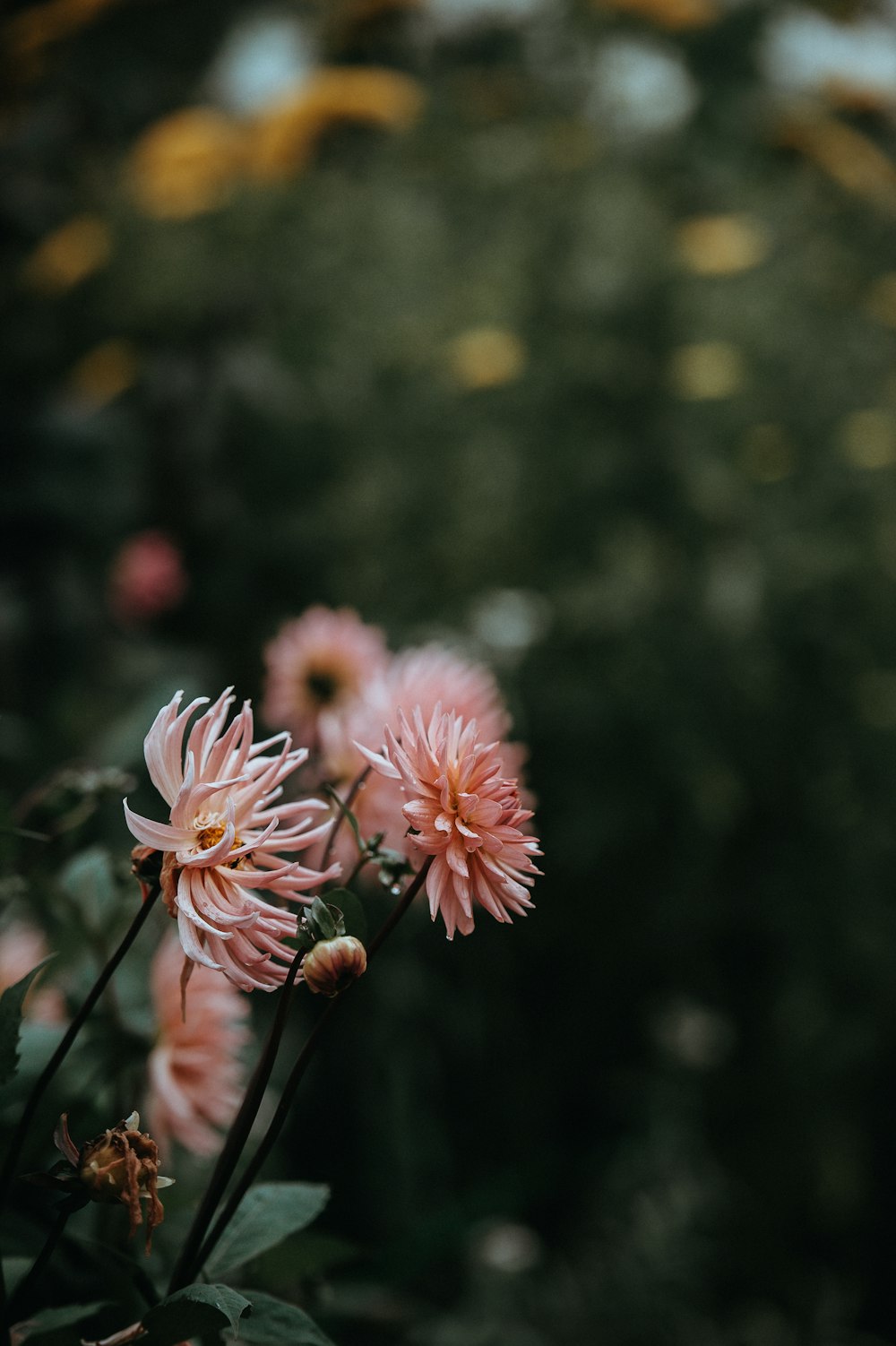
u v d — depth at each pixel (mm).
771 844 2814
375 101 3498
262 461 3590
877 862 2768
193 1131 774
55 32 3734
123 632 3488
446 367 3039
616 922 2818
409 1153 2453
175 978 773
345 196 3475
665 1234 2352
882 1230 2764
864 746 2803
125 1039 773
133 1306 696
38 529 3455
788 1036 2701
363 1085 2586
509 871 629
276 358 3541
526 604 2791
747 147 3535
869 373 3168
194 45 4523
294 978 602
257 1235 680
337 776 768
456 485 2986
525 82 3707
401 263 3301
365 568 2980
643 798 2709
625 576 2721
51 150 4133
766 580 2768
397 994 2539
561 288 3002
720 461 2908
